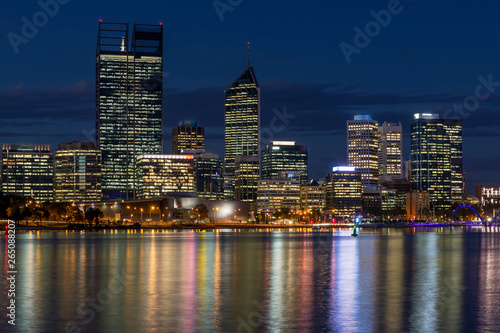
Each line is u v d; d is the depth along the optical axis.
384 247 194.38
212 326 58.78
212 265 120.94
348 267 116.50
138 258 140.12
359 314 64.44
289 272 106.75
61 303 71.31
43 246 194.25
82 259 136.50
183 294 78.50
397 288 84.38
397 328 57.94
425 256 148.50
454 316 63.41
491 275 101.44
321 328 57.91
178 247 191.88
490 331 56.75
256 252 165.38
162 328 58.00
